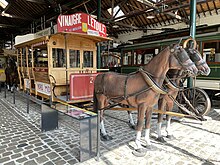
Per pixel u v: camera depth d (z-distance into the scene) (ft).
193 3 17.25
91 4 35.78
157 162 8.70
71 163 8.54
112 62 53.06
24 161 8.67
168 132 11.66
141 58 29.68
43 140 11.21
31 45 18.37
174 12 37.01
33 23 41.45
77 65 17.22
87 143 8.82
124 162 8.68
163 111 10.68
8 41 67.51
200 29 22.77
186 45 11.52
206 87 21.59
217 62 20.40
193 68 8.42
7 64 39.81
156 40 28.86
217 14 34.30
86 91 14.57
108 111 19.43
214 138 11.76
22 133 12.41
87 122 8.72
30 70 19.48
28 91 20.27
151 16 32.35
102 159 8.97
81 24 14.03
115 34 56.49
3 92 33.50
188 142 11.10
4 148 10.07
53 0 29.30
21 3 37.19
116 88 10.16
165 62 8.85
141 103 9.36
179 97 16.74
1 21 49.06
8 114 17.49
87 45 17.79
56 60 15.53
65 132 12.60
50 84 14.74
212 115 17.98
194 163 8.63
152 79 8.93
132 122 14.14
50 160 8.79
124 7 37.91
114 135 12.23
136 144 9.67
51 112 12.87
